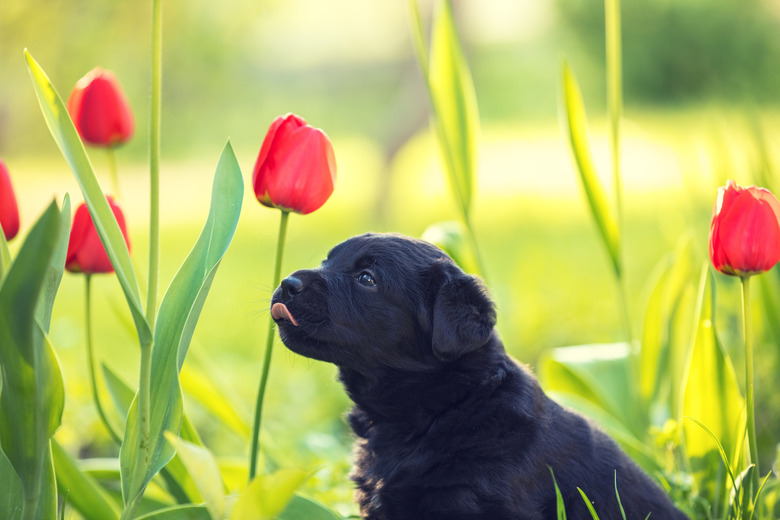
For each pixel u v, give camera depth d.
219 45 13.26
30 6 10.47
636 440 4.01
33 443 2.16
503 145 24.70
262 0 13.40
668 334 4.20
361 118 27.75
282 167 2.83
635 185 16.64
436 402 3.11
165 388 2.53
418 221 14.16
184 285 2.66
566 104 4.04
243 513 1.96
